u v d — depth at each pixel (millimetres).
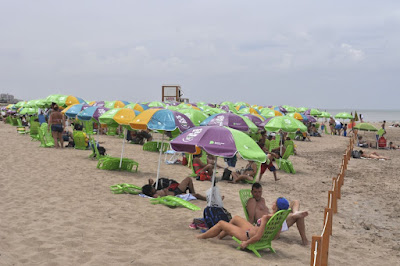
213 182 6836
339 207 9789
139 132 20547
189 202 8430
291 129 14891
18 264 4539
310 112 38125
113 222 6715
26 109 25500
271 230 5688
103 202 8078
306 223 7871
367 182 13688
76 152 15367
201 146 6039
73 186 9430
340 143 30094
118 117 11484
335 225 8102
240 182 11945
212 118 12109
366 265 5785
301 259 5617
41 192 8594
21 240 5383
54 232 5867
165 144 17562
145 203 8297
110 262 4789
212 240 6102
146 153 16859
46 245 5250
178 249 5488
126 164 12211
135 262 4824
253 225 6449
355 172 16031
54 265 4590
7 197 7984
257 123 17359
